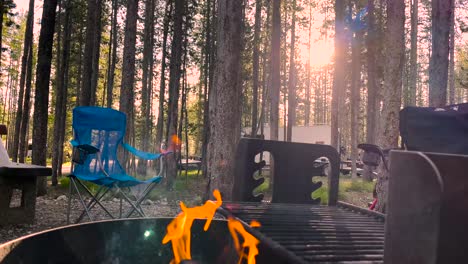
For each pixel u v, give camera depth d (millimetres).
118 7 15219
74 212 5133
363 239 1119
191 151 34406
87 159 4020
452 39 15336
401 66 4902
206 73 15000
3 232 3814
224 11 4816
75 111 4047
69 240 1354
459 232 681
